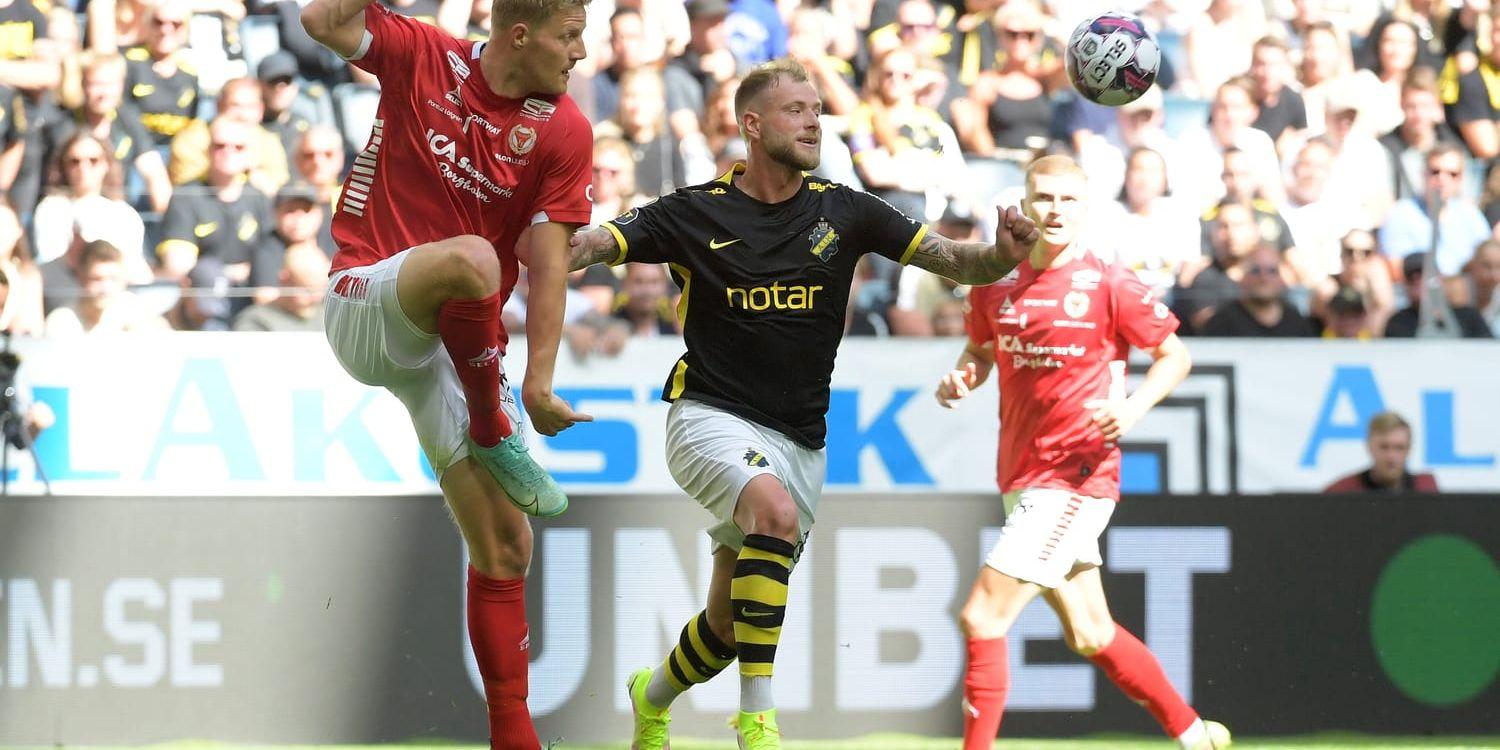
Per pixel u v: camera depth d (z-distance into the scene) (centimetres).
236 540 2138
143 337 2158
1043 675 2208
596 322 2230
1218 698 2219
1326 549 2238
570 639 2181
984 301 1805
